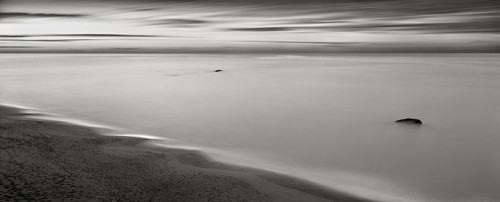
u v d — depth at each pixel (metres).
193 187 6.90
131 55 53.50
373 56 60.22
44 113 14.23
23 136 9.60
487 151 11.24
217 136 11.92
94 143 9.58
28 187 6.40
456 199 7.82
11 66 37.06
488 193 8.16
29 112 14.25
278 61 48.12
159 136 11.47
